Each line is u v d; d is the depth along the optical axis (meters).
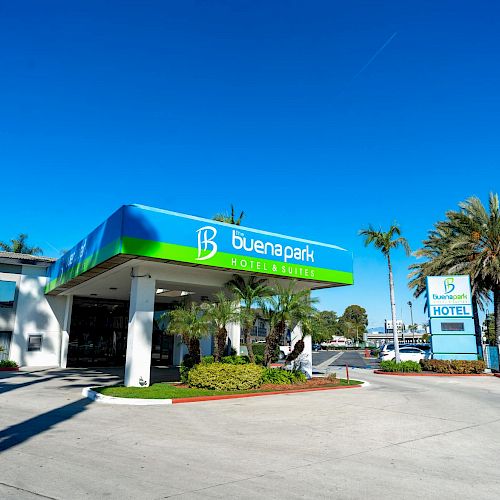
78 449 7.88
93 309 31.09
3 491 5.62
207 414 11.91
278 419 11.28
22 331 27.73
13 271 28.11
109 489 5.77
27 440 8.56
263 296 19.34
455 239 31.78
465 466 7.23
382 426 10.59
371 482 6.27
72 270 21.20
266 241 18.80
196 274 19.16
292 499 5.53
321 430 9.96
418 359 35.44
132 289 17.64
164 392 15.24
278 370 19.27
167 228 15.80
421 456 7.84
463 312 29.80
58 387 17.83
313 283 21.83
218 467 6.89
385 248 32.12
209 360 18.88
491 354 31.05
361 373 29.45
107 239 16.16
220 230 17.34
